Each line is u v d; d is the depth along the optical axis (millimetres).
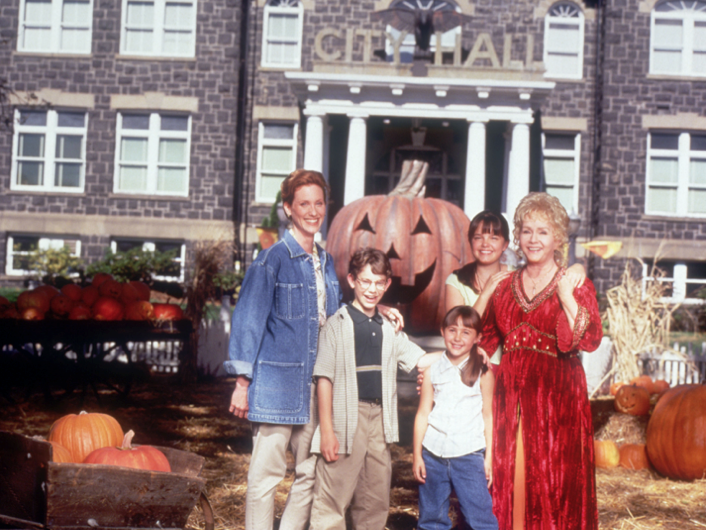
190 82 18922
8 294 15359
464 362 3494
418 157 19078
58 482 2824
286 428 3434
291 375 3416
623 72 18750
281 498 4605
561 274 3348
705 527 4375
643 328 9188
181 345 9773
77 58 18891
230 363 3338
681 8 18984
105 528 2947
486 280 3906
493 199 18703
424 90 16078
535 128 19203
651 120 18703
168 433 6465
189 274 10156
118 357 10266
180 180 19125
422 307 7816
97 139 18891
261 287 3404
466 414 3453
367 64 16203
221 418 7297
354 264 3453
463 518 3553
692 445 5512
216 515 4234
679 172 18891
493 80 15773
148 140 19047
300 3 19469
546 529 3250
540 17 19234
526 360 3350
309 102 16219
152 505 3041
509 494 3309
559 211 3326
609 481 5562
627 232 18625
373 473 3420
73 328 7336
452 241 7840
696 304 16203
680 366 9320
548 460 3270
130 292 8086
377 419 3422
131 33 19156
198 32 18969
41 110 18953
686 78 18688
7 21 19078
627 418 6445
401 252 7672
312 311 3525
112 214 18812
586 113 19250
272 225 16984
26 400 7855
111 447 3367
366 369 3395
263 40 19469
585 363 9477
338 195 18984
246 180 19297
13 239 18922
